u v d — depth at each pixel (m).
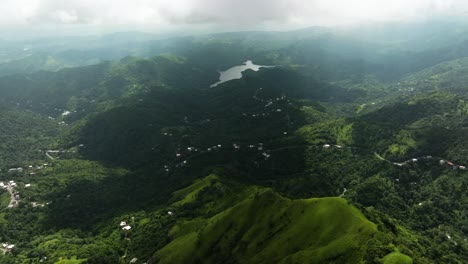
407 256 183.12
